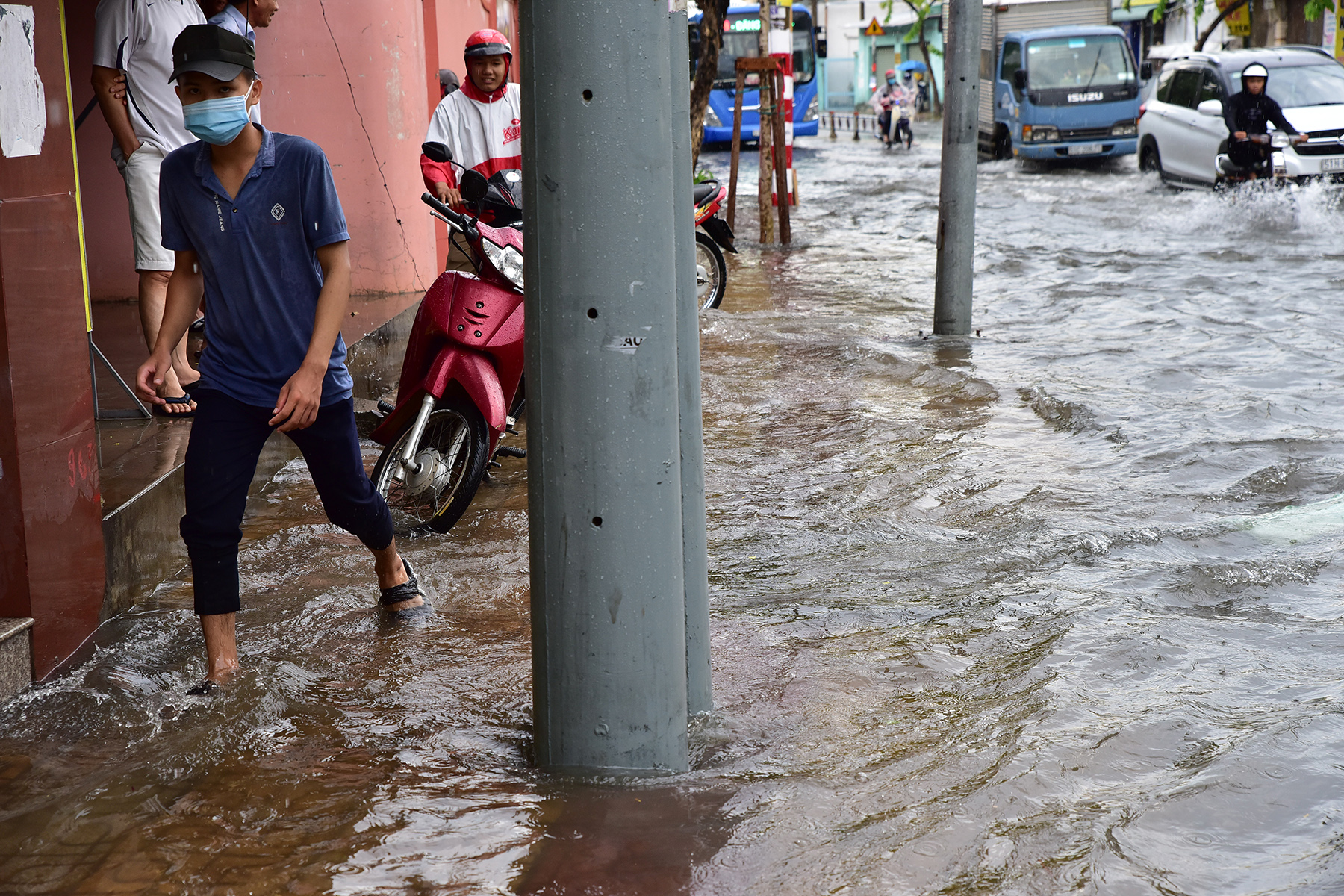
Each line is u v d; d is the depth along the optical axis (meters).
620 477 2.85
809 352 8.77
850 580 4.44
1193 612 4.03
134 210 5.81
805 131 33.81
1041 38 24.83
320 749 3.21
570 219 2.74
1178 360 8.16
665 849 2.66
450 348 5.21
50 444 3.76
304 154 3.57
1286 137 16.47
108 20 5.67
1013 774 2.90
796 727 3.28
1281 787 2.81
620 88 2.70
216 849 2.71
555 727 3.01
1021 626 3.92
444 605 4.33
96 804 2.92
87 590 3.99
